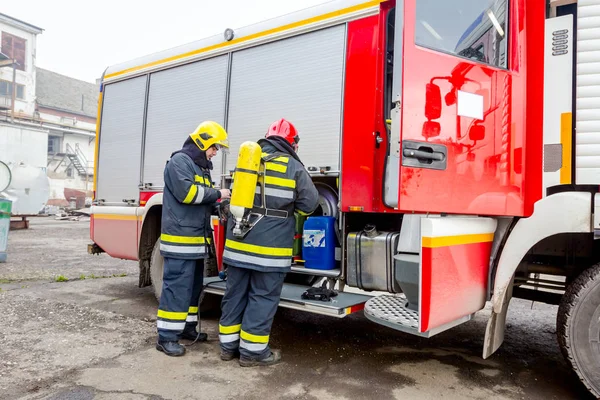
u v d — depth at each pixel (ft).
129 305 15.71
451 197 8.08
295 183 10.21
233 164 13.99
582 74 8.24
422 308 7.84
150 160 16.48
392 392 8.96
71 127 116.57
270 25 13.34
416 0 8.08
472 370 10.25
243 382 9.31
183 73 15.76
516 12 8.94
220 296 14.90
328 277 11.69
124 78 17.84
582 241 9.79
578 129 8.23
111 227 17.44
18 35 106.22
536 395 8.96
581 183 8.18
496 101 8.63
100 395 8.57
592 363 8.21
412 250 10.06
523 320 14.69
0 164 43.42
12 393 8.59
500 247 9.10
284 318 14.58
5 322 13.20
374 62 11.14
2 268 22.88
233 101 14.16
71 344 11.44
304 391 8.93
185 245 10.90
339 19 11.85
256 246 9.95
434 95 7.99
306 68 12.51
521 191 8.80
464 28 8.57
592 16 8.21
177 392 8.78
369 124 11.13
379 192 10.98
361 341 12.27
